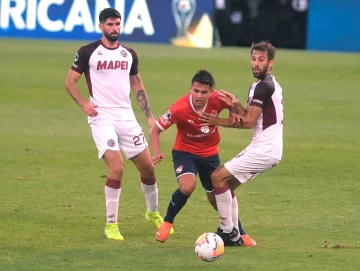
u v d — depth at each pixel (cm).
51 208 3478
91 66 3123
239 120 2841
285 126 5962
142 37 13050
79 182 4044
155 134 2956
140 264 2597
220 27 13000
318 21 12962
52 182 4025
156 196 3212
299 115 6500
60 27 12988
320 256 2719
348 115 6556
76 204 3569
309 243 2928
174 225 3238
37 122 5891
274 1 12962
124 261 2636
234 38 13025
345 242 2944
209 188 3061
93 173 4281
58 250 2789
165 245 2898
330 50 12975
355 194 3847
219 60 10688
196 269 2538
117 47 3144
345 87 8394
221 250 2572
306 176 4281
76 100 3131
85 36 12950
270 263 2620
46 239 2958
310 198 3750
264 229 3162
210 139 2972
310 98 7506
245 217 3369
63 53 10956
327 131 5784
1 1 12988
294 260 2662
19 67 9344
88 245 2883
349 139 5475
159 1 12988
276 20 12975
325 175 4309
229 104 2852
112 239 2980
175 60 10512
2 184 3947
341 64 10712
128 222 3294
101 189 3897
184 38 12988
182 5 12975
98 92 3130
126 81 3152
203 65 10038
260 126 2875
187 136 2959
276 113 2861
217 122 2861
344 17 12925
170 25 13012
